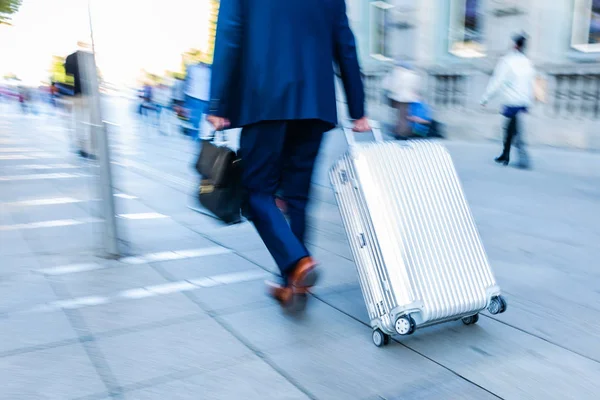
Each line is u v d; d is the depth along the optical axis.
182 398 2.15
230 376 2.32
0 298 3.11
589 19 9.78
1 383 2.24
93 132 3.71
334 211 5.38
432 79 12.30
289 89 2.62
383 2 13.85
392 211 2.56
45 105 23.41
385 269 2.50
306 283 2.83
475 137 11.45
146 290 3.26
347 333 2.74
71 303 3.05
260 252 4.00
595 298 3.22
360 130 3.02
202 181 2.87
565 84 9.82
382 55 14.23
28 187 6.27
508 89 7.85
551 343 2.66
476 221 5.00
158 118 14.73
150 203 5.60
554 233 4.59
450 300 2.55
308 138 2.88
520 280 3.52
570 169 7.84
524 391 2.24
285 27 2.62
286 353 2.53
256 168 2.84
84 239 4.25
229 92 2.70
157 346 2.57
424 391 2.23
